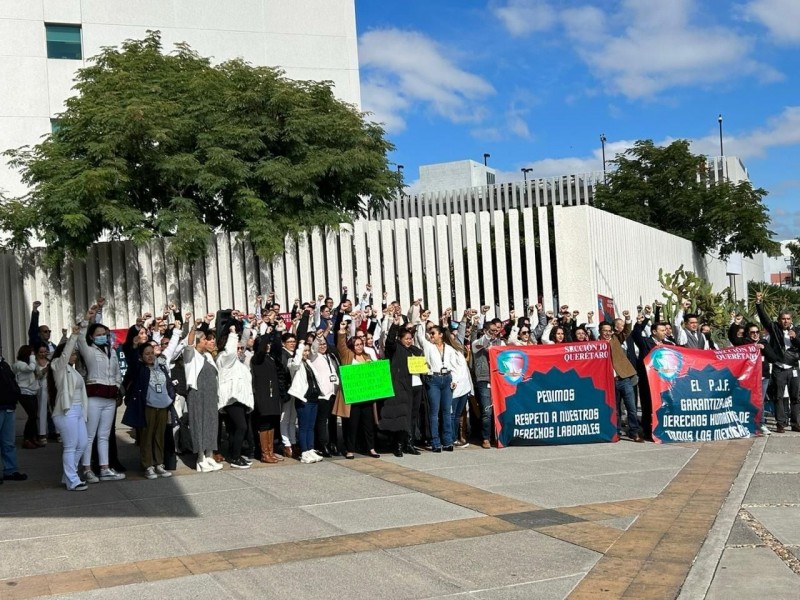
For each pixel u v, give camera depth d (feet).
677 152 121.08
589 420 44.50
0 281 64.34
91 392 36.01
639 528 26.05
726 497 30.30
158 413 36.91
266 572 22.06
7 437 37.24
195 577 21.76
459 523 26.99
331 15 104.27
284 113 66.85
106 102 63.10
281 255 63.31
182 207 62.85
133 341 37.35
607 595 19.93
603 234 65.72
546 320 52.21
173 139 63.21
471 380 44.80
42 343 48.34
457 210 162.50
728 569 21.83
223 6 98.27
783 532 25.40
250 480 35.47
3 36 87.45
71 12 90.43
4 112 87.04
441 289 62.34
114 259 63.82
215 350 40.29
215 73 68.44
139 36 93.56
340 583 21.06
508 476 35.24
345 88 104.68
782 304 100.07
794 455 39.40
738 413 45.83
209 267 63.36
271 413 38.70
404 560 22.91
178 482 35.53
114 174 59.88
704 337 50.44
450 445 42.83
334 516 28.32
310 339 40.42
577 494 31.27
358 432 43.16
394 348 41.09
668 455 40.16
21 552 24.70
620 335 48.29
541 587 20.56
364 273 63.00
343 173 66.28
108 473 36.52
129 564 23.17
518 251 61.67
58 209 59.57
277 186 63.16
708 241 118.62
